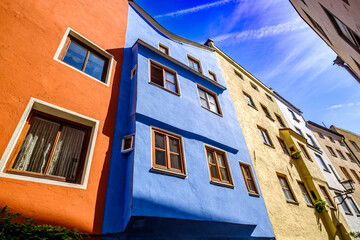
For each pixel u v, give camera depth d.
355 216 13.65
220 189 6.30
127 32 8.52
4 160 3.48
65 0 6.42
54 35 5.45
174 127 6.36
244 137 9.99
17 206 3.26
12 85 4.09
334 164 18.19
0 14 4.57
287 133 14.20
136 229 4.31
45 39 5.17
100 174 4.62
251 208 6.98
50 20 5.57
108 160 4.95
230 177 7.10
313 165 14.01
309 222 9.68
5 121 3.74
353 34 6.11
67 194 3.92
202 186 5.78
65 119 4.79
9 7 4.81
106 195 4.46
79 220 3.82
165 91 7.09
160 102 6.54
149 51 7.90
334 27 7.46
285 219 8.37
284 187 10.28
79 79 5.42
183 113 7.08
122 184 4.82
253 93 15.41
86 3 7.23
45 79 4.66
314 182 12.15
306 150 15.03
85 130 5.07
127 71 7.26
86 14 6.96
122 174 4.96
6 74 4.10
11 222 3.05
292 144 13.71
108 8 8.23
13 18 4.76
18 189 3.40
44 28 5.30
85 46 6.37
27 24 4.96
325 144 20.67
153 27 10.34
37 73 4.58
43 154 4.16
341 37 7.47
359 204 15.34
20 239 2.59
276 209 8.31
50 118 4.56
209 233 5.59
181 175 5.45
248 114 12.16
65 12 6.19
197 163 6.21
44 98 4.45
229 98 11.24
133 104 6.07
